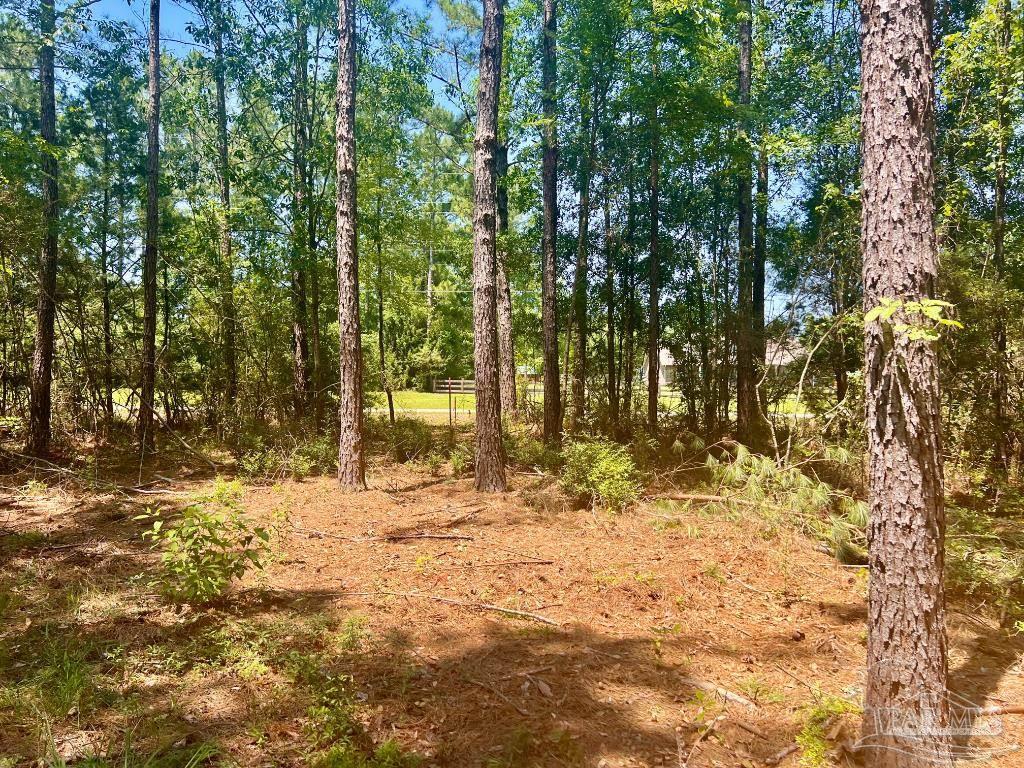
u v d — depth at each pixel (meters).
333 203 13.98
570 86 12.37
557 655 3.99
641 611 4.73
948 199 9.22
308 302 14.82
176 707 3.35
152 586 5.09
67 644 4.02
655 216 12.25
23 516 7.63
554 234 12.39
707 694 3.56
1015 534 6.08
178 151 14.94
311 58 13.75
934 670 2.79
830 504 7.09
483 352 8.81
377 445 13.28
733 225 13.16
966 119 9.28
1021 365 8.49
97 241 13.52
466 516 7.52
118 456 11.60
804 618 4.67
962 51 8.54
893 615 2.84
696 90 11.00
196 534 4.72
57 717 3.22
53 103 10.98
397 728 3.20
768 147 11.28
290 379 14.95
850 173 12.41
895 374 2.79
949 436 9.09
